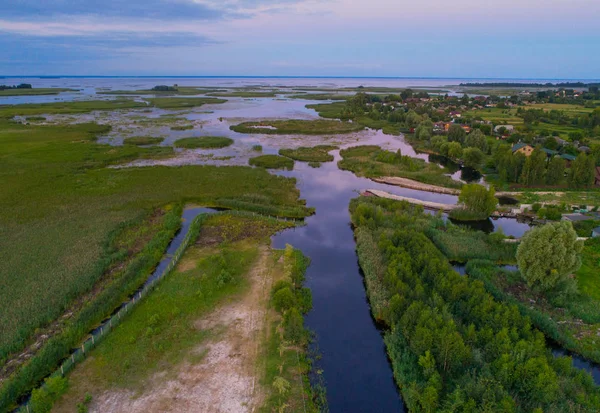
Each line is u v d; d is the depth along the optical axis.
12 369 26.25
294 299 32.69
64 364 25.88
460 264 42.50
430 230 47.00
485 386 22.72
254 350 28.20
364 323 33.22
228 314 32.22
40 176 68.06
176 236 48.22
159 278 37.22
